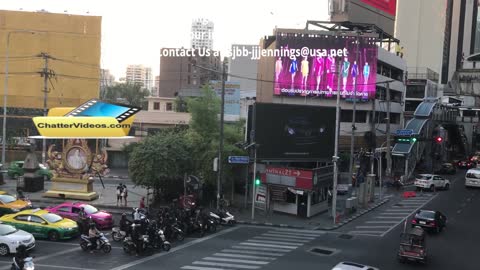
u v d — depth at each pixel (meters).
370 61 56.22
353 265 15.88
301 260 21.73
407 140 52.41
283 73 55.34
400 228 30.81
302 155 38.69
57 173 37.88
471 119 95.31
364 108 56.88
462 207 39.84
